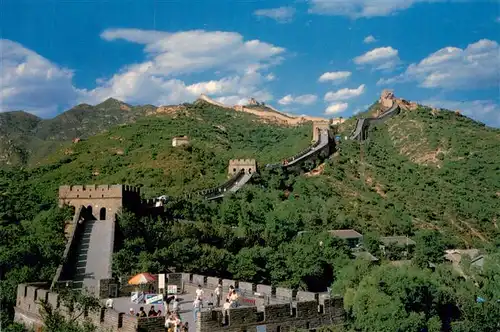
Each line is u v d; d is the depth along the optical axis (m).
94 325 37.47
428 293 58.62
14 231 95.88
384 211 179.00
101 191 109.56
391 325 46.62
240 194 164.62
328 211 163.38
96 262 82.44
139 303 45.78
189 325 37.78
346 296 48.78
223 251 93.88
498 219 183.50
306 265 97.38
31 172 197.50
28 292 48.34
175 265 86.62
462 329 62.25
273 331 38.25
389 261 117.25
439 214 184.50
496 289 85.38
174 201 139.50
